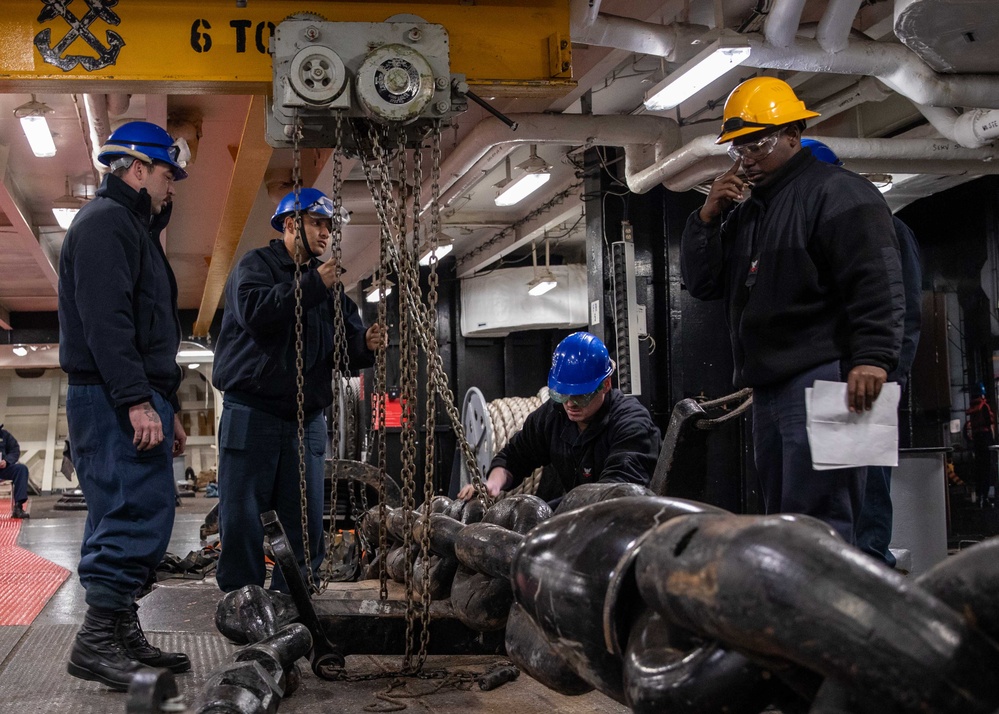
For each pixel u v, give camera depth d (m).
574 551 1.27
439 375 3.08
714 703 0.97
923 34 4.70
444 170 8.43
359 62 3.52
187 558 6.35
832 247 2.74
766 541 0.85
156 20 4.32
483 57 4.43
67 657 3.20
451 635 2.83
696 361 9.52
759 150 2.89
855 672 0.77
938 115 6.60
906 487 5.60
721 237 3.18
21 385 28.73
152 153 3.15
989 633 0.81
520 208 13.00
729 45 5.45
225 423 3.80
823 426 2.64
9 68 4.22
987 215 8.93
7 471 15.73
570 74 4.46
